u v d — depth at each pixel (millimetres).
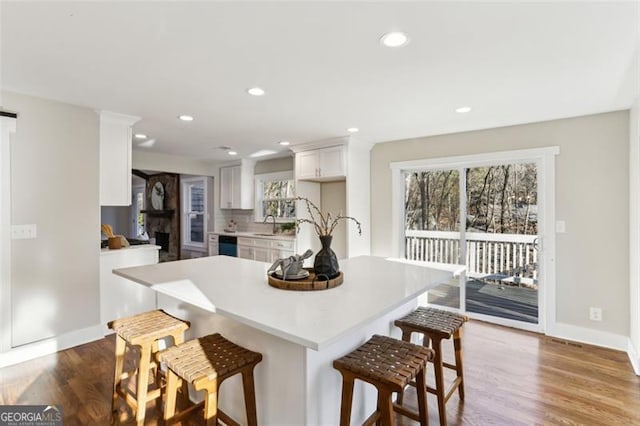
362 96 2750
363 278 2230
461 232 4078
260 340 1714
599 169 3162
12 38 1833
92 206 3184
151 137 4363
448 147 4066
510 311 3732
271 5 1532
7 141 2660
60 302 2969
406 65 2170
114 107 3086
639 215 2607
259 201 6543
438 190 4273
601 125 3152
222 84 2510
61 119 2967
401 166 4449
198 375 1461
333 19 1647
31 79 2422
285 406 1602
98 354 2887
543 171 3473
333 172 4488
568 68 2189
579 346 3150
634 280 2812
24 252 2762
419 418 1676
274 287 1992
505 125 3627
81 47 1941
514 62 2113
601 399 2275
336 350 1703
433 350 1941
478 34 1779
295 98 2814
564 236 3336
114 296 3395
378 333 2084
